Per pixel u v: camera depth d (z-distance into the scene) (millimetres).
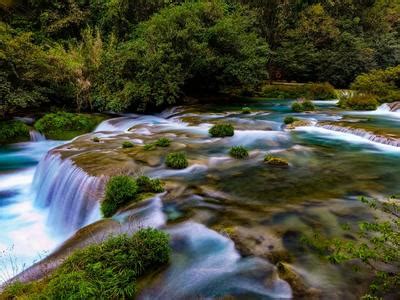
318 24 35031
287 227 6508
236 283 4973
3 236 8672
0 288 5441
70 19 27641
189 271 5297
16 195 11266
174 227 6750
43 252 7945
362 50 32938
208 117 18172
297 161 10859
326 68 32938
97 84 21094
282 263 5285
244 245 5945
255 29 31016
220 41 23125
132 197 8125
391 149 12102
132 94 20484
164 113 21625
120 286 4762
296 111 20156
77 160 10531
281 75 34469
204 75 24234
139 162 10414
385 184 8781
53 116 18141
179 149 11867
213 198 8055
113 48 22812
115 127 18281
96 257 5246
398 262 5078
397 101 20781
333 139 13672
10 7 27406
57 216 9594
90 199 8820
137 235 5691
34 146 16609
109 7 28344
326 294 4602
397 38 40188
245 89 26734
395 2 46531
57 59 19453
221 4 25609
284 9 34781
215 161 10727
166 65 20938
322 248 5719
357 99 21031
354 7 41281
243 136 13930
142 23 25594
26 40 18719
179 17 22750
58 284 4617
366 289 4668
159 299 4711
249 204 7668
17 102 17281
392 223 6453
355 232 6234
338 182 8984
